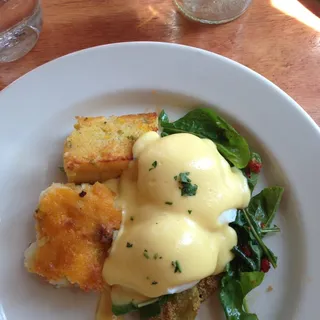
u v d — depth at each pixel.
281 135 0.21
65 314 0.19
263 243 0.19
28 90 0.21
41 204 0.19
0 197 0.20
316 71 0.23
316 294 0.18
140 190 0.19
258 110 0.21
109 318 0.19
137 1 0.24
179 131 0.21
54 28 0.24
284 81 0.23
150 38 0.24
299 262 0.19
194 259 0.18
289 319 0.19
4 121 0.21
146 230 0.18
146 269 0.18
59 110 0.21
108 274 0.18
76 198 0.19
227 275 0.19
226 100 0.21
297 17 0.24
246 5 0.24
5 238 0.20
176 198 0.18
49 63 0.22
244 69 0.21
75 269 0.18
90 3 0.24
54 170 0.21
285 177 0.20
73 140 0.20
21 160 0.21
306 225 0.20
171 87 0.22
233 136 0.21
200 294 0.19
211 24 0.24
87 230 0.18
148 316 0.18
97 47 0.22
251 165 0.21
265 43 0.24
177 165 0.18
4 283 0.19
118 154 0.19
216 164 0.19
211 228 0.18
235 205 0.19
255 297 0.19
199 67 0.22
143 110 0.22
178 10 0.24
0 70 0.23
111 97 0.22
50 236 0.18
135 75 0.22
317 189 0.20
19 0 0.23
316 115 0.22
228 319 0.18
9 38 0.23
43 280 0.19
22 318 0.19
